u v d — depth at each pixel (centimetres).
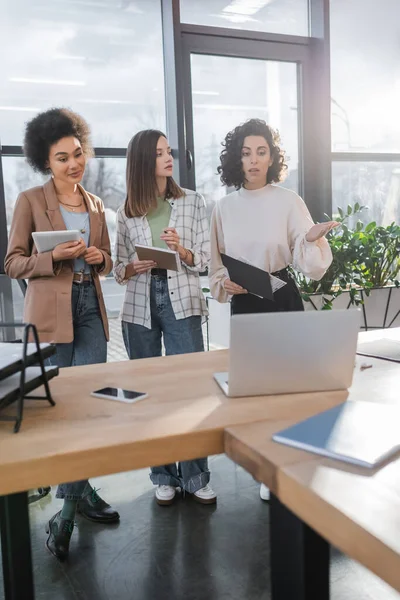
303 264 240
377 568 79
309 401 139
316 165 450
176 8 386
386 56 461
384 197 475
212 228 263
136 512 246
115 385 154
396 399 140
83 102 383
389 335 209
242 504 250
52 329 227
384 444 108
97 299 240
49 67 371
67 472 110
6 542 126
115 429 121
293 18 435
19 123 366
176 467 257
